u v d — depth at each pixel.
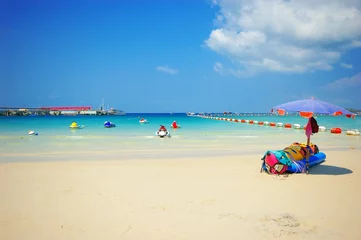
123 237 5.37
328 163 12.92
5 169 11.02
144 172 10.70
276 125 45.88
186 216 6.38
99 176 9.98
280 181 9.48
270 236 5.45
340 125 51.16
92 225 5.88
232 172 10.80
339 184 9.16
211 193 8.08
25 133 29.17
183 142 21.52
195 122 60.88
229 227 5.82
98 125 47.12
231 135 28.16
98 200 7.41
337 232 5.64
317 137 27.66
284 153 10.66
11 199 7.41
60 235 5.43
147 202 7.28
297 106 10.46
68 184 8.88
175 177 9.93
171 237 5.38
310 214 6.55
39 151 16.31
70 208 6.81
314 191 8.36
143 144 20.12
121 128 38.81
